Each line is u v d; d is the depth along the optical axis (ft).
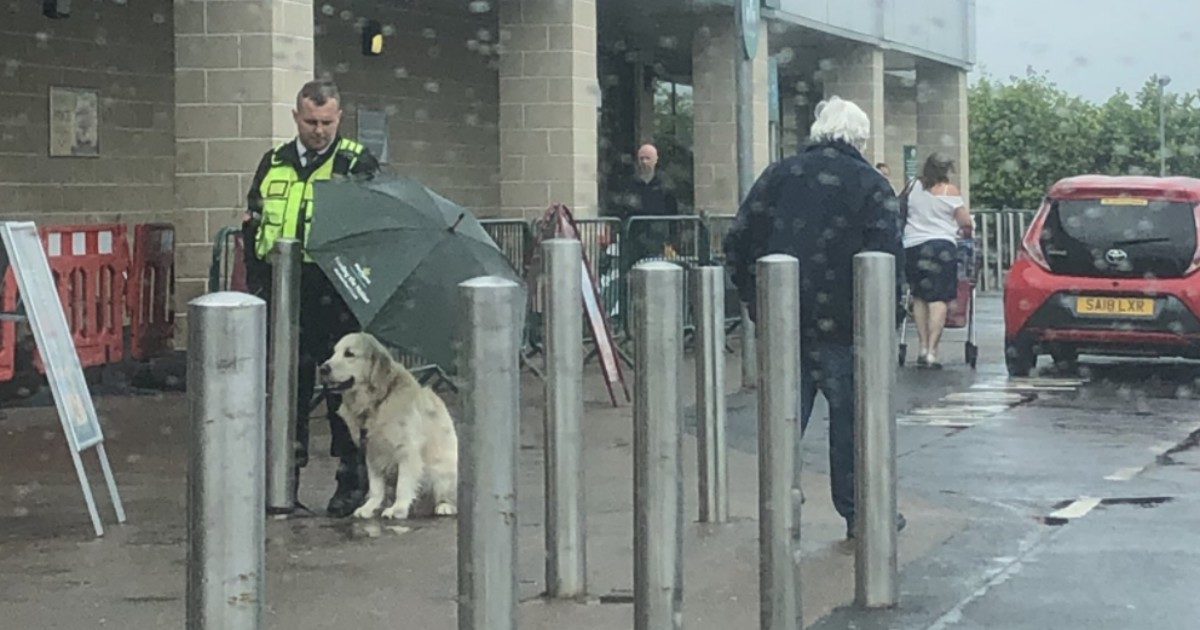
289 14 43.62
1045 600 22.86
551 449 22.57
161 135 55.88
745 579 24.00
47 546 25.68
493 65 76.07
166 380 43.78
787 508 20.43
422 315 26.43
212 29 43.21
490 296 15.46
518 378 15.60
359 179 27.58
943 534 27.55
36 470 32.35
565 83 58.75
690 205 98.63
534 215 59.11
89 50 52.49
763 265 20.85
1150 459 35.86
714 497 28.17
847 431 26.48
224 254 42.19
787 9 74.23
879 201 25.95
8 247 25.82
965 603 22.68
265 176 28.04
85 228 41.22
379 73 67.92
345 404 27.45
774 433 20.53
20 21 49.67
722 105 73.61
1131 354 51.52
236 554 11.87
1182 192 50.80
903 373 54.03
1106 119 126.62
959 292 56.29
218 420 11.85
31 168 50.26
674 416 18.83
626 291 55.67
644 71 93.97
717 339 28.09
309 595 22.70
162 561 24.68
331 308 28.30
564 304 22.45
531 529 27.50
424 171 71.41
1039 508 30.12
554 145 58.90
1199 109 126.21
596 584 23.40
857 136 26.55
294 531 26.94
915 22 93.76
